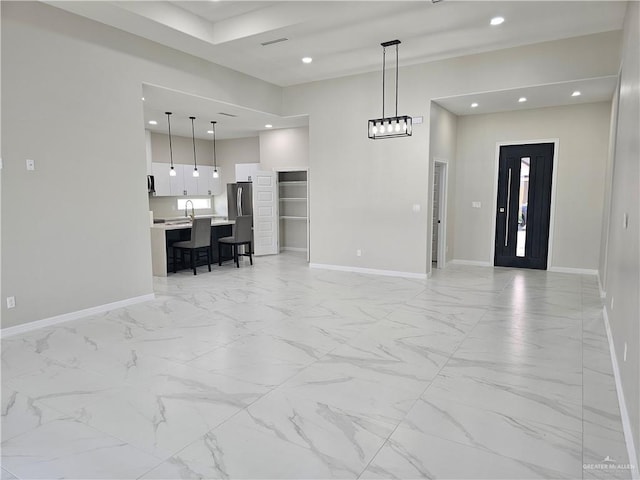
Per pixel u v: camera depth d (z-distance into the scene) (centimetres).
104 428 242
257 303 520
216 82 620
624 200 318
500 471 204
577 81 524
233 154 1077
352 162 708
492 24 480
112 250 489
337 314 470
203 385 297
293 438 232
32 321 417
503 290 580
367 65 634
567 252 702
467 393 284
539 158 710
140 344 378
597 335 396
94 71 459
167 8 471
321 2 434
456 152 775
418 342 380
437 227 786
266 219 925
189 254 779
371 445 226
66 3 413
